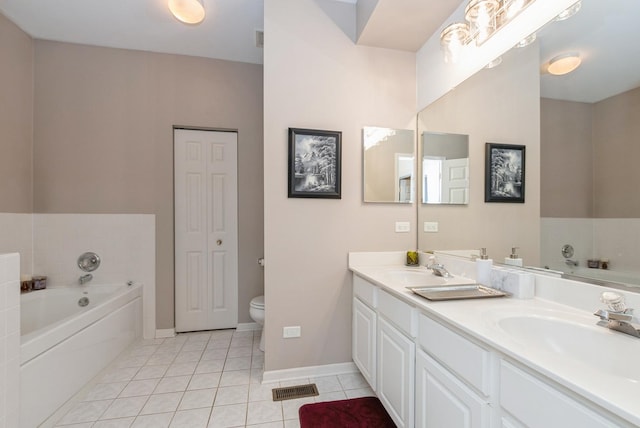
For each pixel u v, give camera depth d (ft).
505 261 4.91
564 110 3.94
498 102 5.04
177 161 9.55
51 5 7.23
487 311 3.63
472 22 5.33
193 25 7.94
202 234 9.71
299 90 6.81
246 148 9.78
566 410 2.16
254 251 9.81
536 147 4.35
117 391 6.28
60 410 5.50
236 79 9.73
